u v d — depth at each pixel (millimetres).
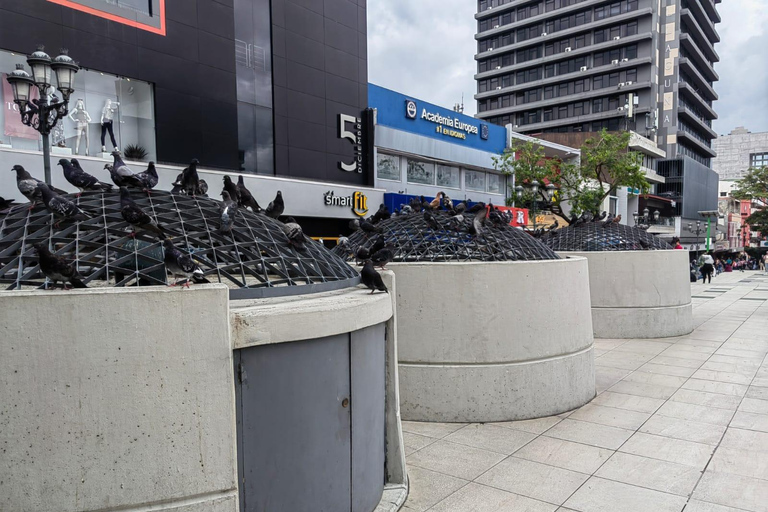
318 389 4469
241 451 4020
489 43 75188
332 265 6242
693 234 64000
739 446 6918
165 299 3561
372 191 23500
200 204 5824
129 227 4848
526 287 7980
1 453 3318
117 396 3475
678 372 10633
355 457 4895
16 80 9523
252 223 5973
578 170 27422
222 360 3742
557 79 67562
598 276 14234
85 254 4535
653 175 58188
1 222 5098
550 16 67688
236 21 19094
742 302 21547
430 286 7922
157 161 16531
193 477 3678
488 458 6605
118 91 15711
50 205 4504
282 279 5582
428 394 7965
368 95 24391
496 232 9297
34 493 3365
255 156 19797
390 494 5516
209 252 5141
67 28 14438
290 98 20938
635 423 7793
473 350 7875
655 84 62531
